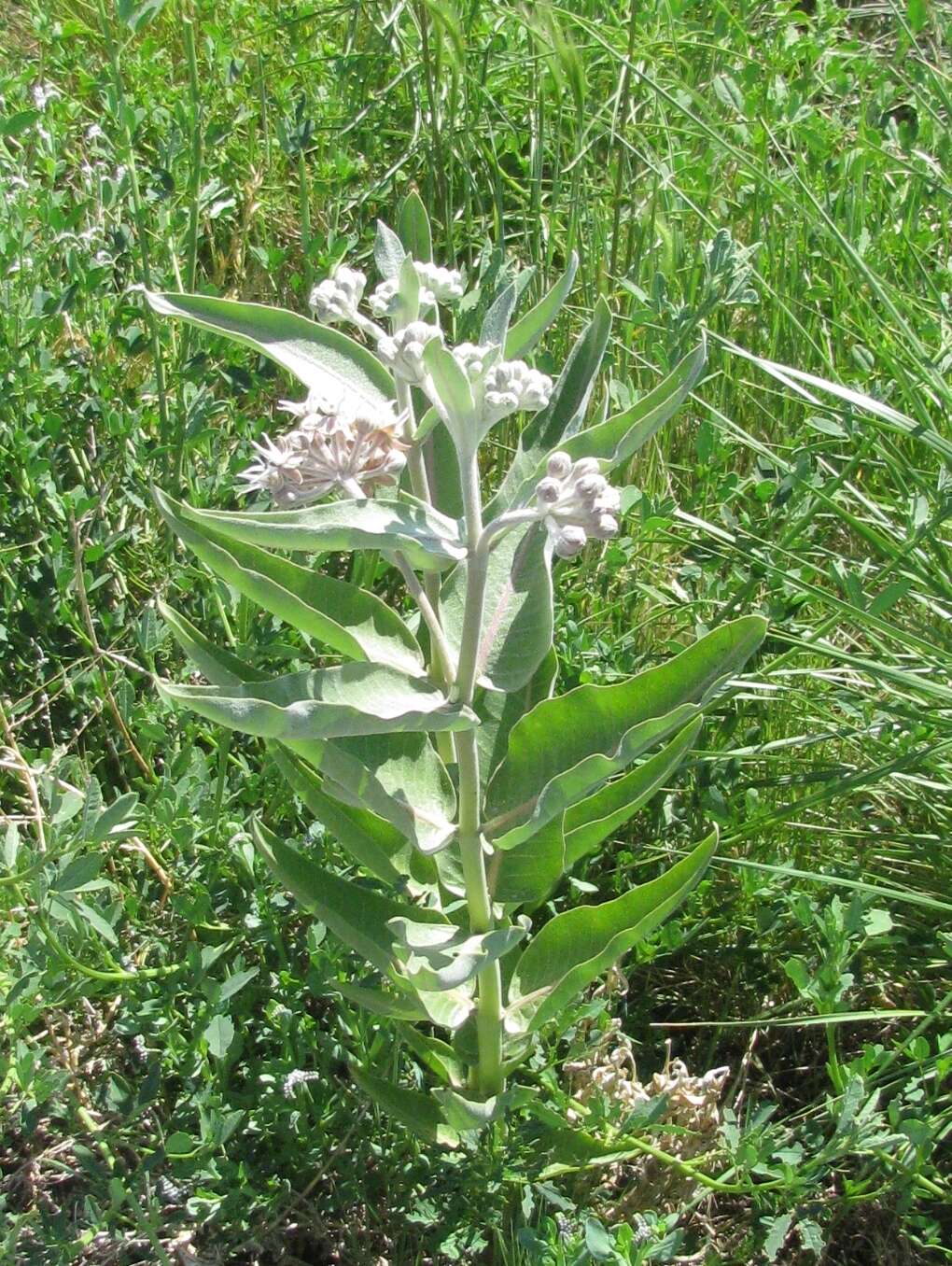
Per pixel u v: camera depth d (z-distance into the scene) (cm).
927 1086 96
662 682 77
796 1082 102
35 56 182
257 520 69
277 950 93
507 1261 84
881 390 131
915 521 114
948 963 102
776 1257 90
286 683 70
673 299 125
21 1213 90
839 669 112
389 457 75
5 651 114
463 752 76
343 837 83
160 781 97
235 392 132
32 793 98
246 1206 85
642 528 111
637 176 144
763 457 126
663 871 107
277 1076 86
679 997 105
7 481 121
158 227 132
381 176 157
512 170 164
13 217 128
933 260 153
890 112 188
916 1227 91
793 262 144
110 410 118
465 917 86
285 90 164
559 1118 84
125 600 118
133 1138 89
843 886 102
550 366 117
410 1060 92
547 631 79
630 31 133
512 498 84
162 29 178
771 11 192
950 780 110
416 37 162
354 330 140
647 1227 82
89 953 91
